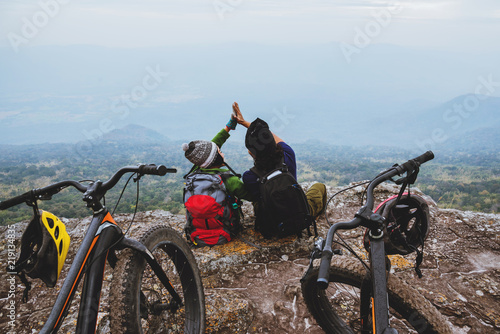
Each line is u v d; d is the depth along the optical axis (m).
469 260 2.82
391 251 1.89
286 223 2.69
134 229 3.42
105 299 2.28
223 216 2.96
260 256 2.92
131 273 1.39
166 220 3.75
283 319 2.22
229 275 2.71
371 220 1.41
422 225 1.91
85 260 1.29
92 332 1.22
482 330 2.09
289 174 2.73
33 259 1.28
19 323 2.16
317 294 1.86
